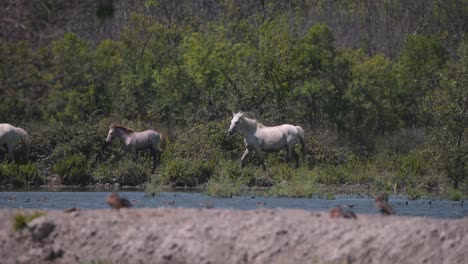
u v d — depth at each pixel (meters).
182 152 117.06
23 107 126.44
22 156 112.44
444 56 179.50
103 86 138.38
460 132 103.06
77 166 106.50
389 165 116.56
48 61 65.50
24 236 50.03
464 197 92.25
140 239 49.06
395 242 46.56
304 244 47.38
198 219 50.53
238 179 99.25
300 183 95.12
